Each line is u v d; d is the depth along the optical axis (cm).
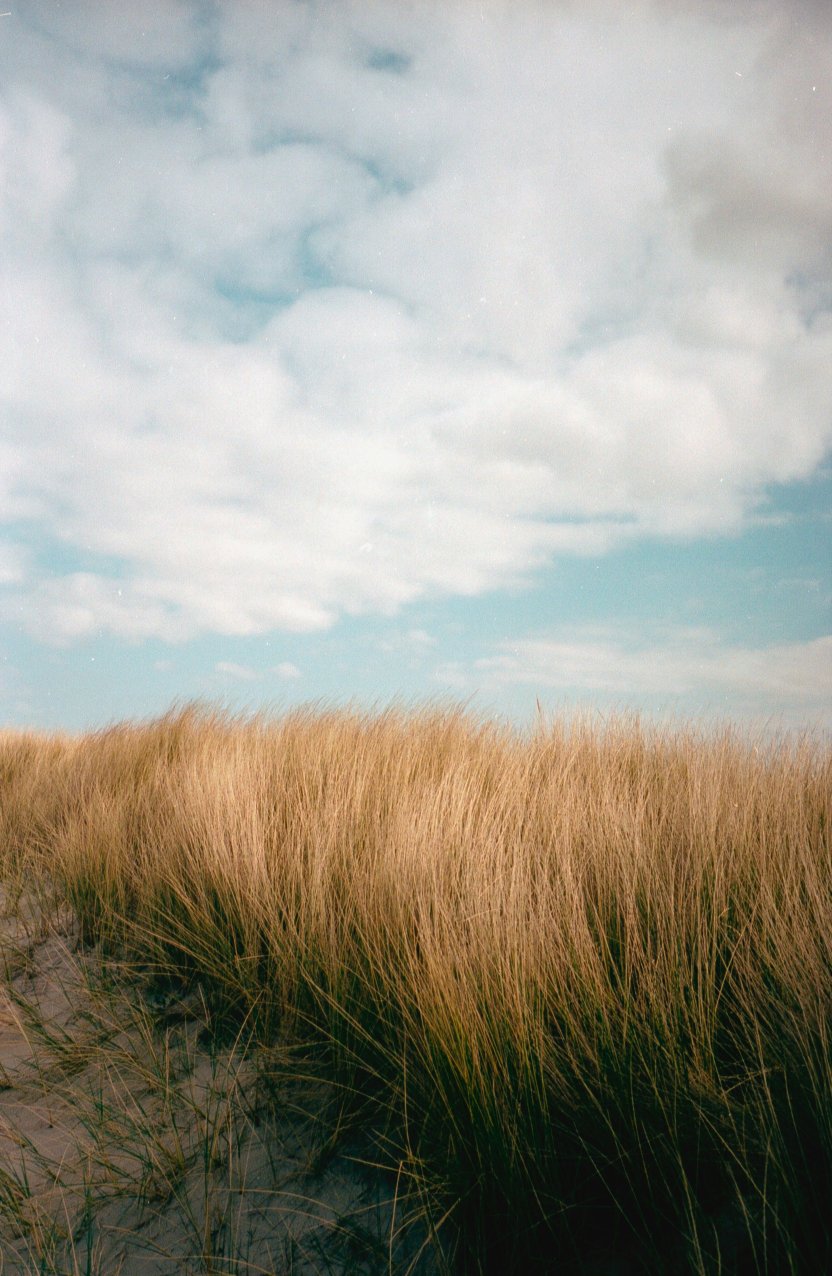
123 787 445
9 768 607
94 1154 190
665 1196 152
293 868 278
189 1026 243
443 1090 170
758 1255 137
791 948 187
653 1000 176
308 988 229
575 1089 168
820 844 261
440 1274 148
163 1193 177
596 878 243
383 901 238
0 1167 187
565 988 187
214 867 290
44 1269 156
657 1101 159
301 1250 157
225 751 467
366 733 491
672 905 209
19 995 268
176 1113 202
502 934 205
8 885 363
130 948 287
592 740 441
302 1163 182
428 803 306
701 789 322
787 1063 161
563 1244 148
